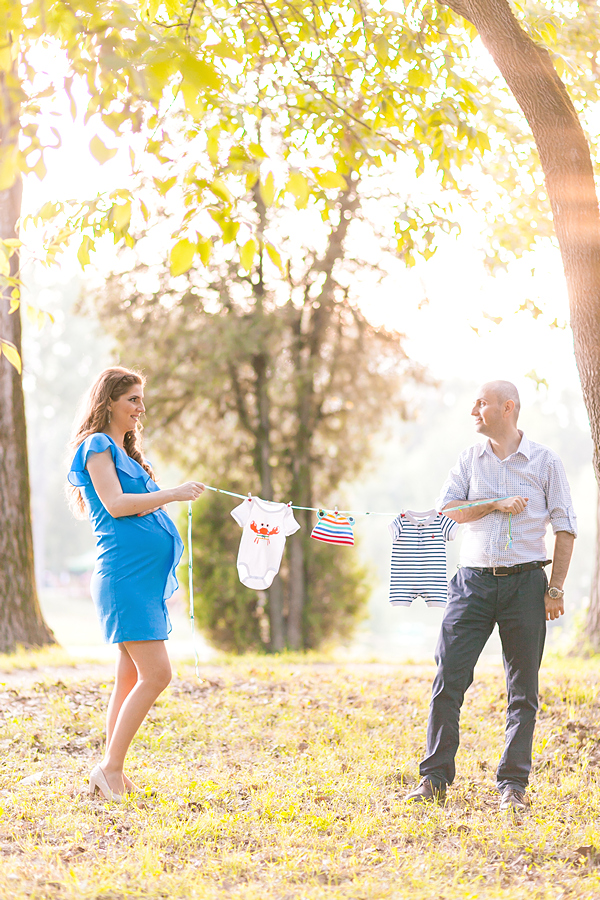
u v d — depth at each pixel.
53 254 5.45
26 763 4.94
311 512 14.64
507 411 4.51
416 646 36.88
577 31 6.21
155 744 5.36
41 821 3.98
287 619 14.45
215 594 13.98
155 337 13.66
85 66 3.72
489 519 4.45
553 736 5.54
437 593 4.89
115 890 3.16
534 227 7.00
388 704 6.62
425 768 4.40
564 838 3.82
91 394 4.59
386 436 16.09
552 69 5.20
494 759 5.17
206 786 4.47
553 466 4.45
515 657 4.41
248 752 5.32
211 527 14.45
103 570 4.26
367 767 4.92
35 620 10.10
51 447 56.34
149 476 4.75
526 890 3.25
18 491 10.12
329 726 5.90
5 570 9.97
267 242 4.04
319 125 5.73
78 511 4.73
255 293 14.05
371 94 5.79
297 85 5.87
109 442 4.37
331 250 13.67
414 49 5.45
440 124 5.56
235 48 4.67
